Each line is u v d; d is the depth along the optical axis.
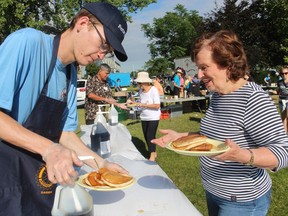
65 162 1.04
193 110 12.93
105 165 1.66
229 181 1.58
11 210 1.31
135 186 1.65
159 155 5.91
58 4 17.86
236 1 19.41
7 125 1.16
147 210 1.36
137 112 10.49
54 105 1.44
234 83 1.54
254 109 1.45
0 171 1.31
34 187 1.36
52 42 1.42
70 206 1.01
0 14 15.72
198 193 4.09
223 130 1.57
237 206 1.59
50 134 1.47
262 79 19.52
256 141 1.48
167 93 21.58
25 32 1.28
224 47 1.48
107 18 1.34
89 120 5.33
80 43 1.38
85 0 17.19
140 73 5.31
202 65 1.55
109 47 1.40
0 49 1.23
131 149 2.58
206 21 19.38
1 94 1.18
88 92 5.25
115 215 1.33
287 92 7.04
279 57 22.66
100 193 1.56
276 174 4.67
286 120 5.64
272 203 3.75
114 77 43.94
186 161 5.51
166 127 9.12
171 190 1.58
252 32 19.48
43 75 1.38
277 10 21.44
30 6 17.45
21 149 1.33
